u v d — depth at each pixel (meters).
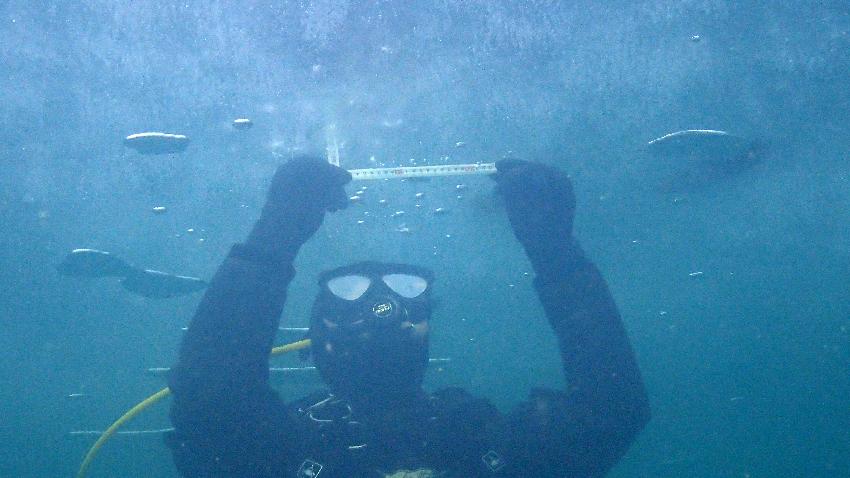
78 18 1.57
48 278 3.08
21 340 4.00
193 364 0.80
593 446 0.88
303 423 0.89
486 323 4.55
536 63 1.81
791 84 2.11
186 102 1.77
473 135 1.96
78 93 1.76
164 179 2.13
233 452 0.82
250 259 0.85
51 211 2.38
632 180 2.49
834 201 3.26
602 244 3.36
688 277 4.41
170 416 0.83
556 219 0.93
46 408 5.93
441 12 1.62
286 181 0.90
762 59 1.99
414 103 1.82
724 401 11.05
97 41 1.63
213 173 2.07
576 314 0.92
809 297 5.73
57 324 3.76
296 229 0.88
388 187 2.15
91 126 1.87
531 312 4.29
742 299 5.46
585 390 0.89
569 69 1.85
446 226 2.59
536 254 0.94
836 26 1.90
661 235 3.34
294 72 1.70
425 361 0.95
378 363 0.91
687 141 2.19
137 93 1.75
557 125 2.02
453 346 5.15
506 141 2.02
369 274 0.97
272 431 0.84
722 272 4.45
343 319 0.94
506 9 1.64
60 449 7.67
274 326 0.85
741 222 3.38
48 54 1.66
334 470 0.86
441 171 1.01
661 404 10.10
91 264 1.77
